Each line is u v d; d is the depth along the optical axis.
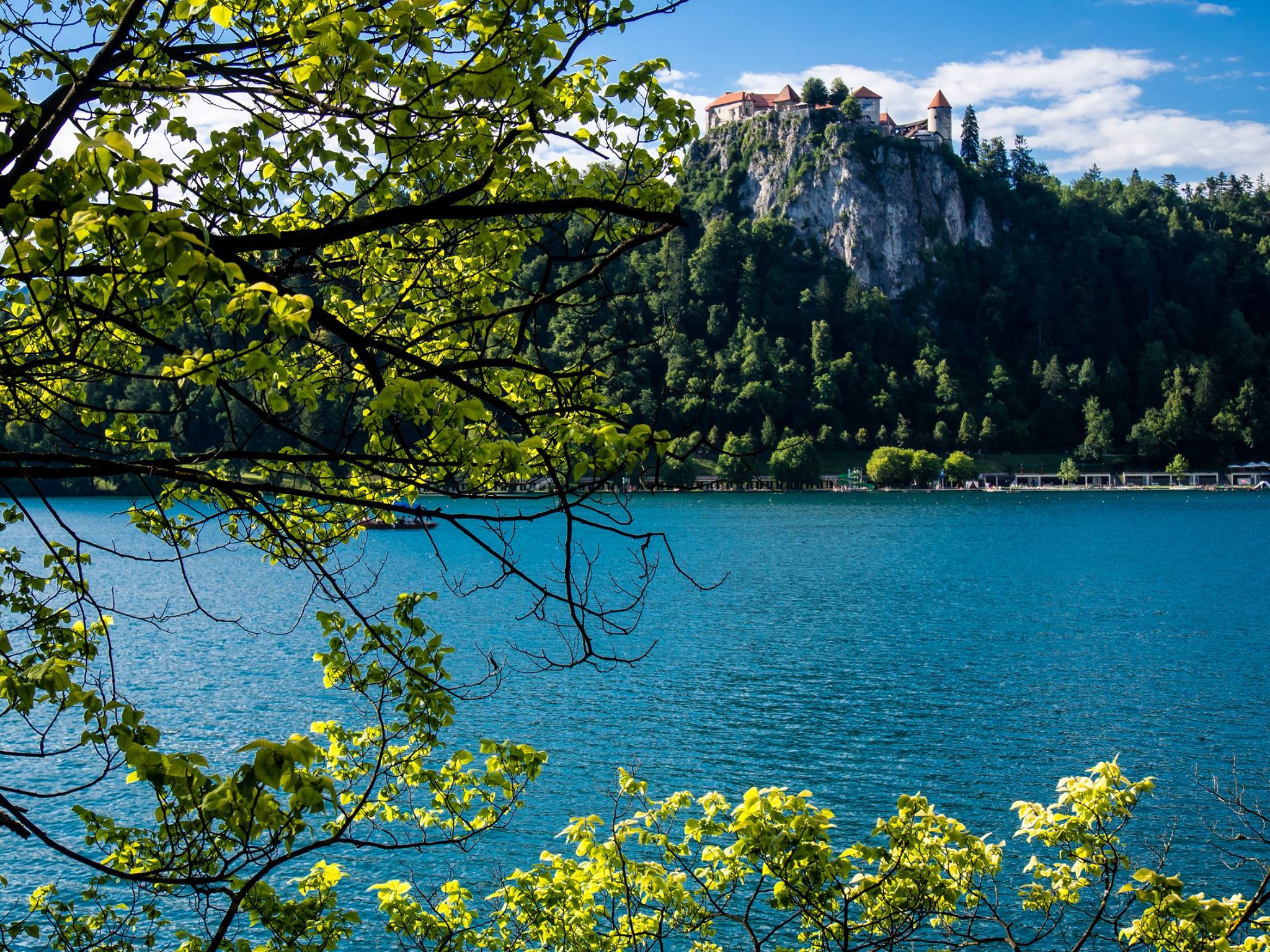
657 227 6.06
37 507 154.50
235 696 42.78
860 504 199.88
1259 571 90.88
